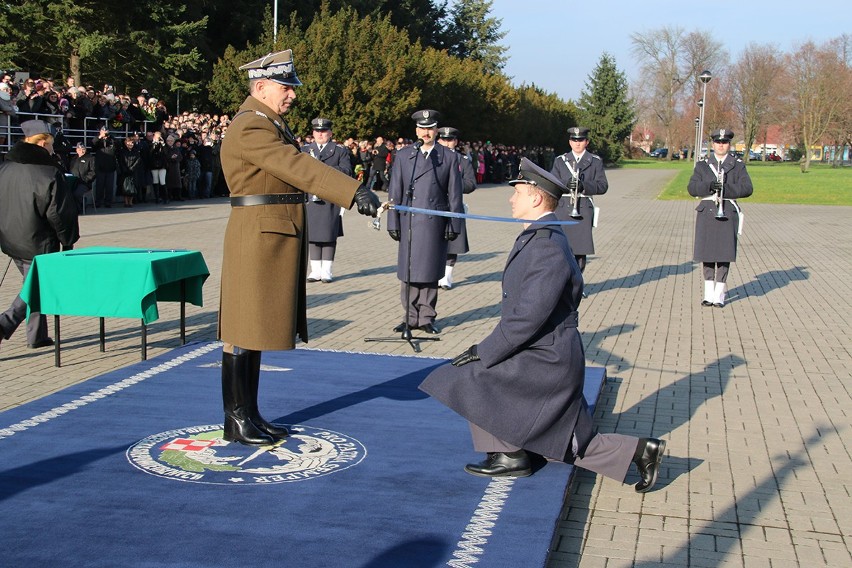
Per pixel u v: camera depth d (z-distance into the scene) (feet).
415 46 134.41
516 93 170.91
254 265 16.37
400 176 29.32
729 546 14.30
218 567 11.98
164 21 108.06
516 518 13.84
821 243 63.16
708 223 36.04
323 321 31.94
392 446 17.20
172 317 31.71
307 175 15.88
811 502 16.19
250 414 17.29
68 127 74.02
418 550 12.66
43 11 97.14
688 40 315.99
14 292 35.19
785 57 262.06
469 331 30.78
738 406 22.22
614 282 43.55
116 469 15.62
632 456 15.80
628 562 13.66
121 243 51.49
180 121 88.02
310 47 111.14
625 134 277.03
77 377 23.08
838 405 22.43
